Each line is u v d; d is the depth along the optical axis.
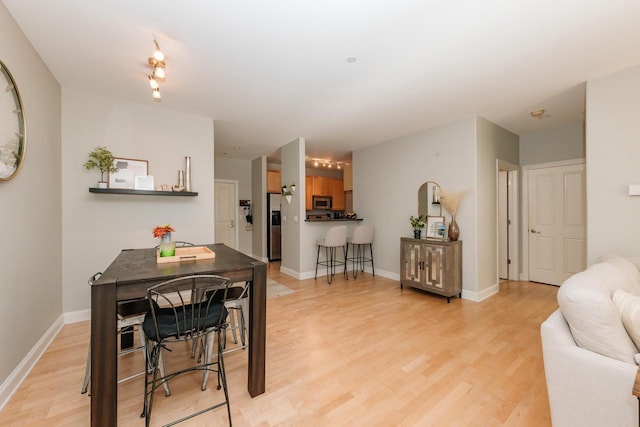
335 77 2.48
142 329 1.52
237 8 1.62
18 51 1.79
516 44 1.98
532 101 3.01
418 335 2.46
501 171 4.43
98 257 2.85
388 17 1.70
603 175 2.40
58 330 2.51
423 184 4.08
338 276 4.81
